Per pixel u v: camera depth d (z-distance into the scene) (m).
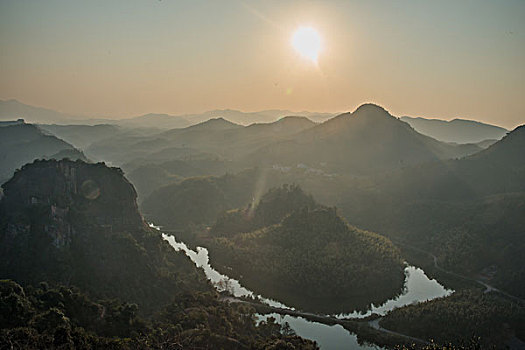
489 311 166.88
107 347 107.75
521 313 167.38
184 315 143.75
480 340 152.00
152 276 178.12
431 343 156.25
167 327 132.75
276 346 128.50
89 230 176.88
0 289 117.75
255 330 156.75
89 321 126.31
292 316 187.75
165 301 169.25
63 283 150.12
